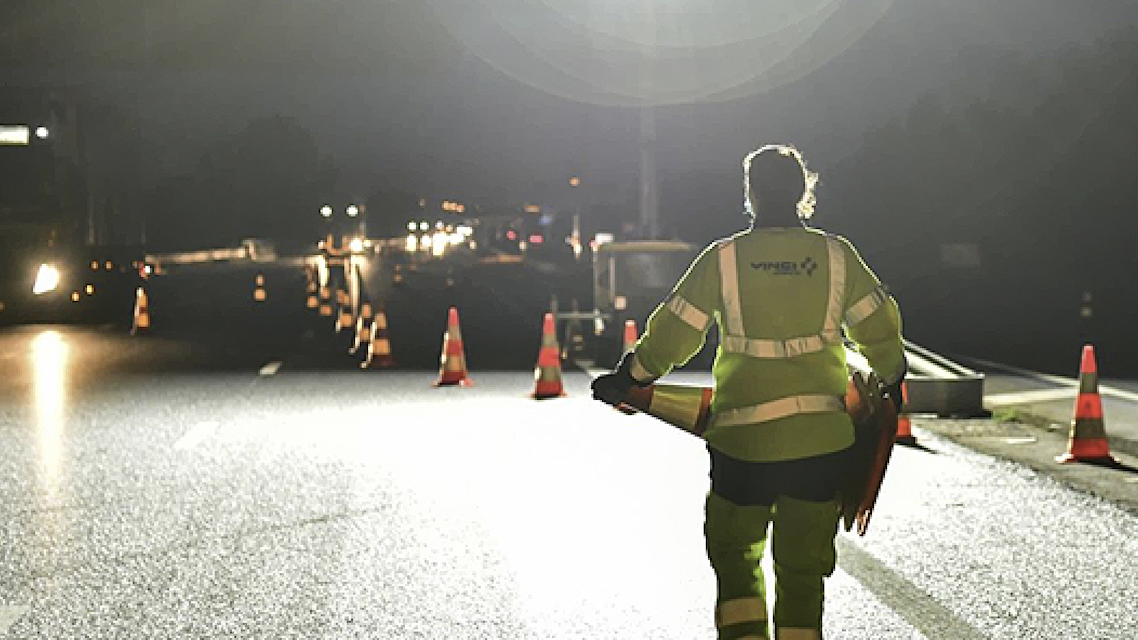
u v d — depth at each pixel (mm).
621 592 6672
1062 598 6492
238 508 8953
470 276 69062
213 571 7129
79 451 11680
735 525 4676
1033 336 29062
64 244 40719
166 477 10258
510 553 7555
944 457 11109
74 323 36938
